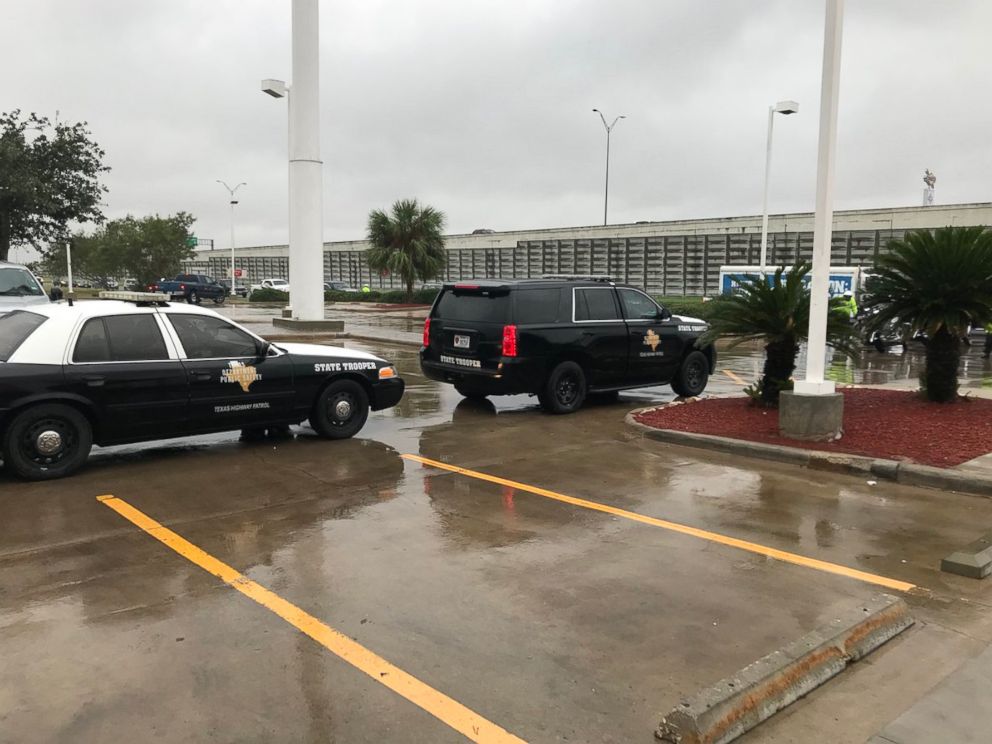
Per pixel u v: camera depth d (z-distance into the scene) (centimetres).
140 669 364
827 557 523
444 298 1088
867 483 712
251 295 5459
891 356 2006
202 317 791
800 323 968
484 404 1158
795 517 611
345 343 2191
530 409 1115
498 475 735
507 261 5834
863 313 1071
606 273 5109
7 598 443
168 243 6369
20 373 670
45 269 7994
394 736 313
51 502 629
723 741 312
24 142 2683
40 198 2630
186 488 677
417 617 423
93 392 702
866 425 889
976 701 342
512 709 333
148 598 445
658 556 522
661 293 4791
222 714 328
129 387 720
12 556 509
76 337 705
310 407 862
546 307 1040
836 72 775
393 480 712
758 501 654
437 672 364
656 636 402
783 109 2758
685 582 477
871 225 3825
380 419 1027
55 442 692
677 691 349
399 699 340
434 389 1314
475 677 359
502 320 1007
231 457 797
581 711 332
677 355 1208
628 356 1128
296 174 2448
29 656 376
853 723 330
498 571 492
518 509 626
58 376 685
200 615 423
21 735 311
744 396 1143
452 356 1062
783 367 1002
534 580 478
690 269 4628
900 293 1001
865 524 595
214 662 371
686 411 1010
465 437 912
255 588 461
